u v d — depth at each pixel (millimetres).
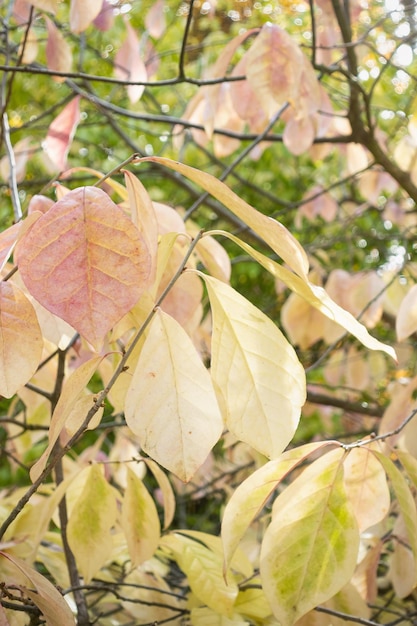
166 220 834
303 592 723
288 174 3277
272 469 736
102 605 1271
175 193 2986
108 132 2846
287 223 3273
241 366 680
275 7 2186
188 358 649
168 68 2842
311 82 1119
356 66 1527
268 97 1065
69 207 602
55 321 777
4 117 1269
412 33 1595
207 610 959
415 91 1581
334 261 2680
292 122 1456
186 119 1543
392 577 990
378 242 2561
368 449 783
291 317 1638
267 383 678
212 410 643
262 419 671
